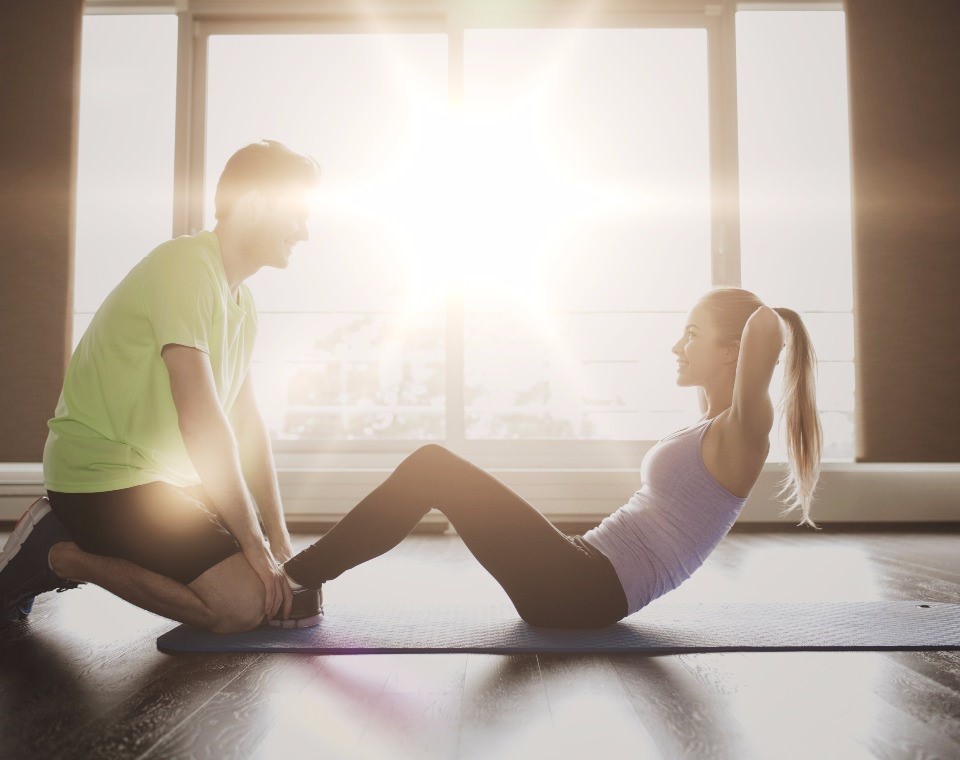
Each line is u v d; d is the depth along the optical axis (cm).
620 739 97
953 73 377
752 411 140
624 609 150
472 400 436
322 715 106
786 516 375
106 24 407
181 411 141
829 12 410
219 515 152
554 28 400
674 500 149
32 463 378
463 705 110
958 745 95
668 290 423
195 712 107
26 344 368
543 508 374
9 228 372
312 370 470
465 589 211
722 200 398
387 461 392
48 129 376
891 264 371
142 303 146
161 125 405
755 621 165
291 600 153
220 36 402
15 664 132
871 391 368
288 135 424
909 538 337
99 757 91
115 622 169
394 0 399
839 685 120
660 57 414
